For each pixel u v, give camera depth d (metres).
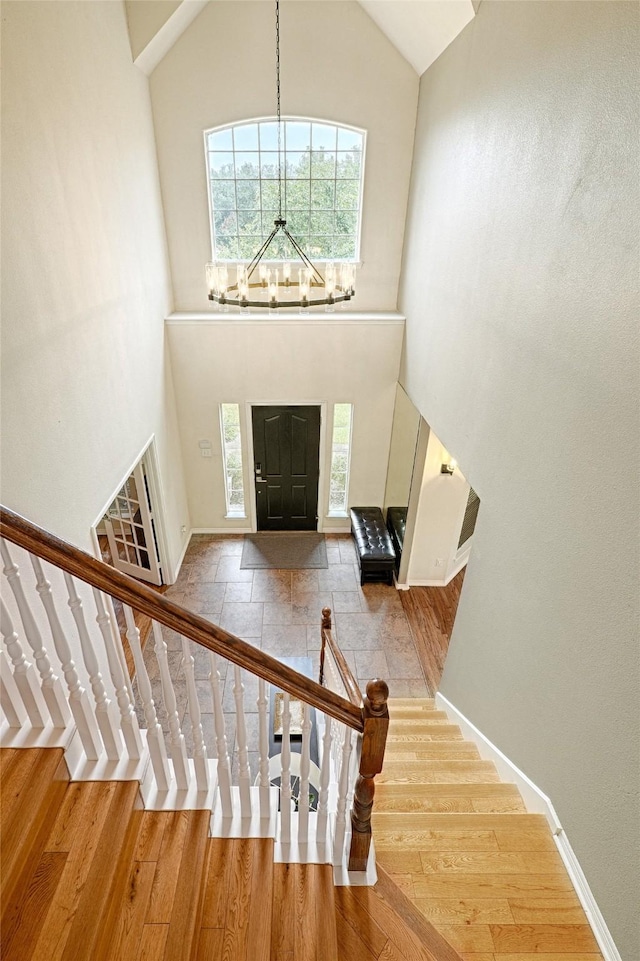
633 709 1.90
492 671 3.35
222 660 4.95
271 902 1.82
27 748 1.77
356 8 4.88
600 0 2.11
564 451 2.44
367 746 1.76
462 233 3.93
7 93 2.79
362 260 6.04
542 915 2.14
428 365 4.95
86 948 1.44
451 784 2.88
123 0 4.34
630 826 1.91
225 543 6.92
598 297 2.16
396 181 5.65
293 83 5.18
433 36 4.28
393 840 2.45
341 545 6.93
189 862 1.78
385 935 1.92
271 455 6.69
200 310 6.20
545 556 2.63
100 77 3.99
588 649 2.22
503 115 3.13
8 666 1.76
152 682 4.77
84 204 3.74
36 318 3.09
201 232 5.84
